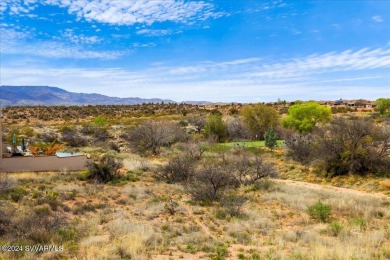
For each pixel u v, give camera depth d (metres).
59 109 101.44
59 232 12.27
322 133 29.81
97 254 9.95
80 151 38.34
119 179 24.23
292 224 15.44
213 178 22.06
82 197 18.73
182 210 17.12
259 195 21.45
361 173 26.31
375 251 10.77
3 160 24.12
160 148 41.38
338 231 13.60
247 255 10.59
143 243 11.39
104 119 61.25
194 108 113.69
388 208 18.14
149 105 128.75
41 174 23.61
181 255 10.49
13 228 12.32
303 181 27.27
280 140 45.66
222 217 16.20
